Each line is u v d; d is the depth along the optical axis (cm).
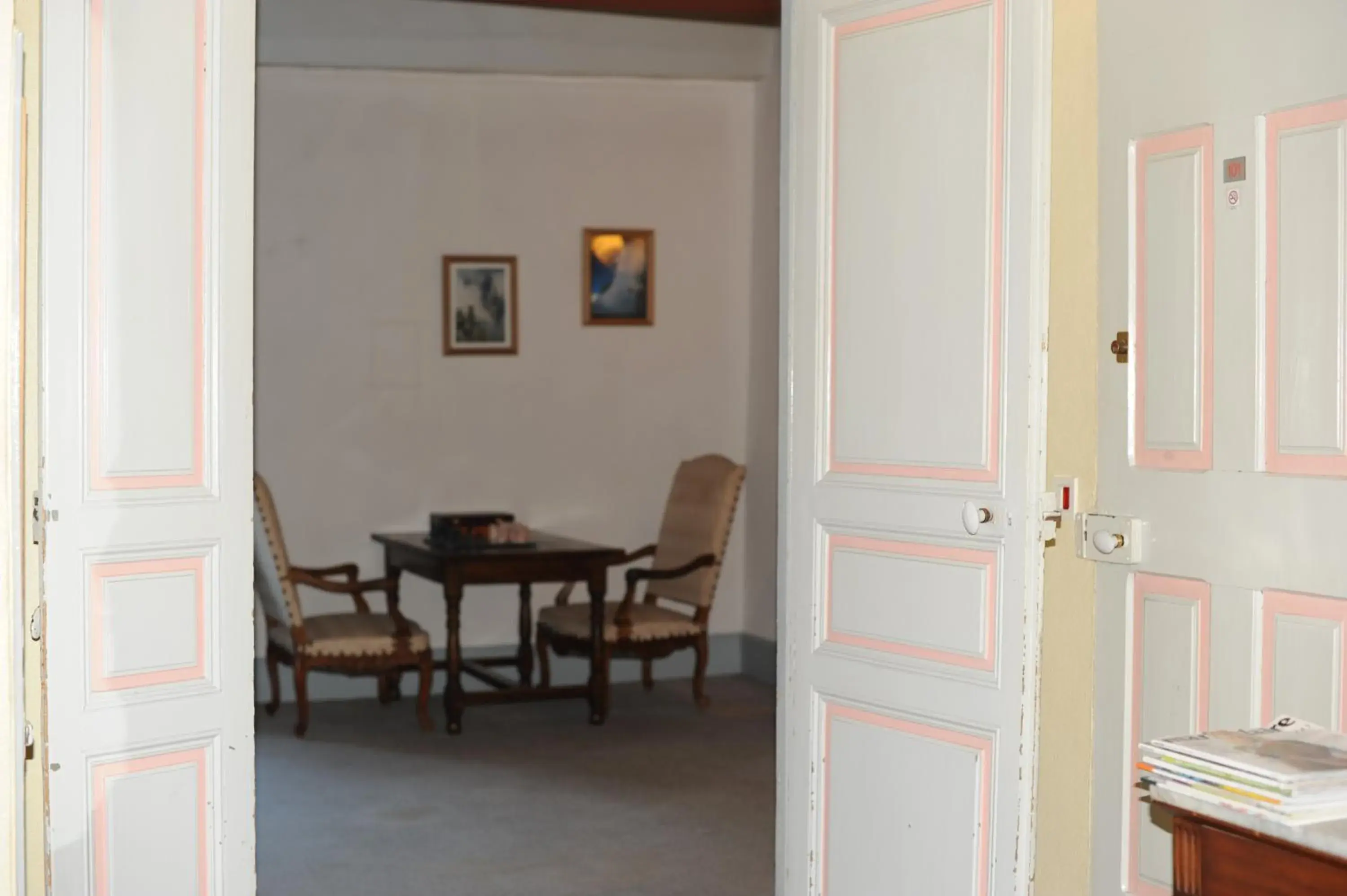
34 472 291
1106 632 324
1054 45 331
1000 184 315
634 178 755
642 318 758
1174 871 219
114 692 310
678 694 723
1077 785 331
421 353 723
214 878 324
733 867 453
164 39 314
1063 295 333
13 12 244
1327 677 279
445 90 723
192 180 319
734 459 777
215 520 322
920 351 331
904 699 334
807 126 354
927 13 329
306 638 615
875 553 341
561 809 518
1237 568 295
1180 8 305
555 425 746
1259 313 291
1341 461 277
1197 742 223
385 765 578
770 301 749
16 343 241
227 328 323
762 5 696
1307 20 281
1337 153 276
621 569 760
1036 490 310
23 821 252
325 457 709
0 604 236
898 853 337
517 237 738
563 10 698
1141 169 315
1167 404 309
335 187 707
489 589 738
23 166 271
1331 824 201
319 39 687
